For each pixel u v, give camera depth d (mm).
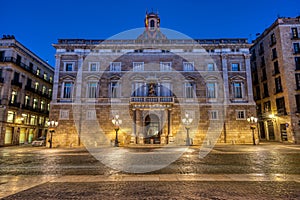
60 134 31875
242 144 31031
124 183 7500
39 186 7133
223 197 5758
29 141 41906
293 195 5918
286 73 35219
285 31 36750
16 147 31062
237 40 35219
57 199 5660
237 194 6051
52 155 18750
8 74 36062
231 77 33781
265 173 9547
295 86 34625
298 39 36188
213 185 7137
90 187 6953
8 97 35688
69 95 33562
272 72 38781
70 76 33594
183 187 6887
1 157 17469
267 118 40156
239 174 9172
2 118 34312
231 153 19094
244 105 32938
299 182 7574
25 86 40531
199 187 6871
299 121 33469
